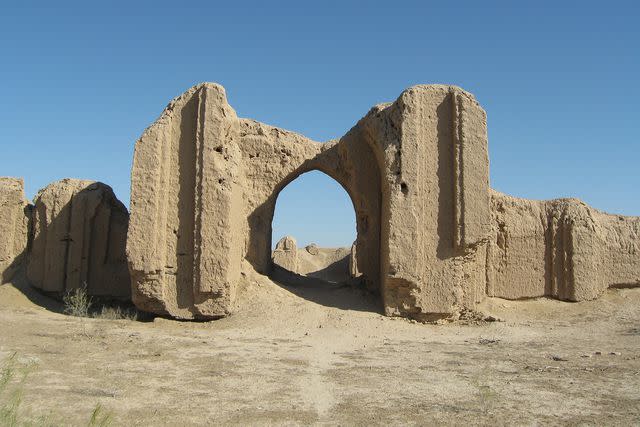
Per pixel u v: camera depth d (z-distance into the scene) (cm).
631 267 1711
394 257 1409
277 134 1702
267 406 714
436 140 1458
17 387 726
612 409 712
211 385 811
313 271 3394
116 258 1788
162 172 1473
